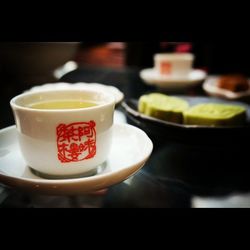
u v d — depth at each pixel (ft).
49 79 1.87
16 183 0.68
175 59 1.85
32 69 1.85
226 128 1.03
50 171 0.77
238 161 0.97
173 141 1.08
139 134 0.91
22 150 0.79
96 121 0.76
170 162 0.95
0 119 1.14
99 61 2.90
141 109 1.31
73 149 0.75
